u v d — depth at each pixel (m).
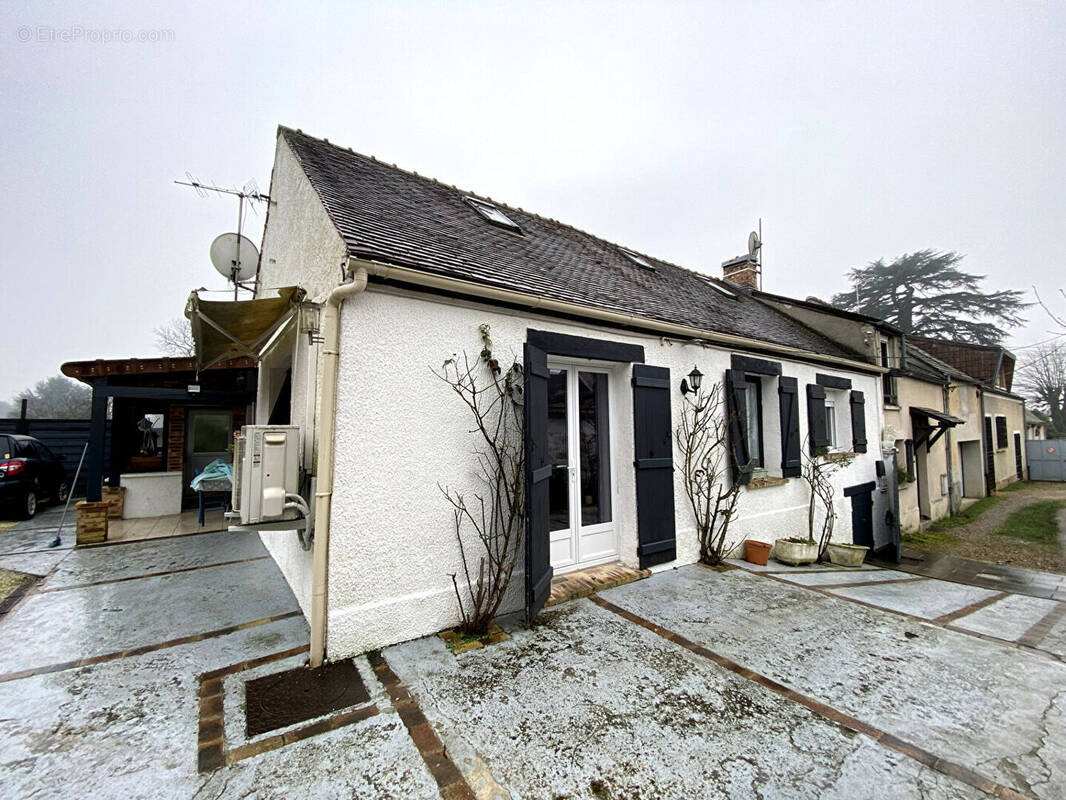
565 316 4.59
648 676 3.01
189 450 9.27
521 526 3.91
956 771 2.19
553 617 3.92
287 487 3.37
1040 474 22.12
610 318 4.78
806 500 7.58
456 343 3.82
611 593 4.55
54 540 6.57
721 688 2.89
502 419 4.05
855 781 2.11
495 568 3.95
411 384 3.56
